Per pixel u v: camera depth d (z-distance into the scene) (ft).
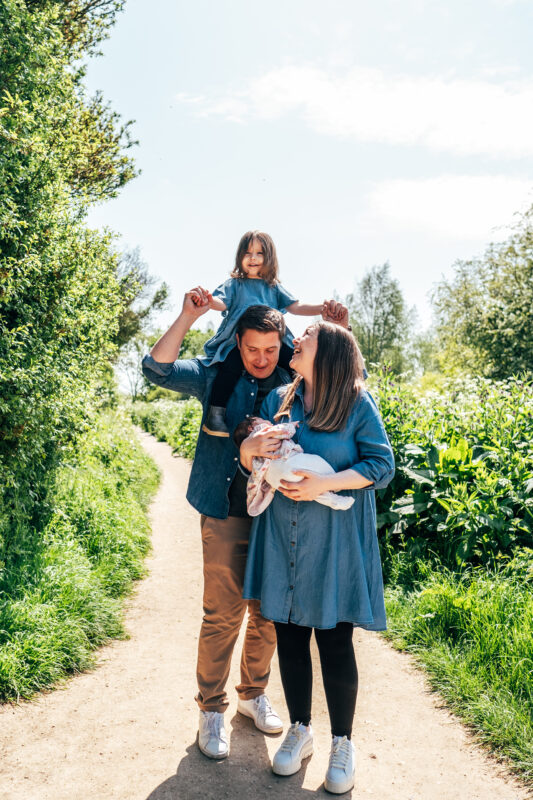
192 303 8.75
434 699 11.12
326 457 8.38
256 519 8.83
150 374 9.04
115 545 19.90
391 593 15.52
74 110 22.79
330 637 8.50
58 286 18.56
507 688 10.63
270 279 11.66
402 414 21.85
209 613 9.38
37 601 13.66
